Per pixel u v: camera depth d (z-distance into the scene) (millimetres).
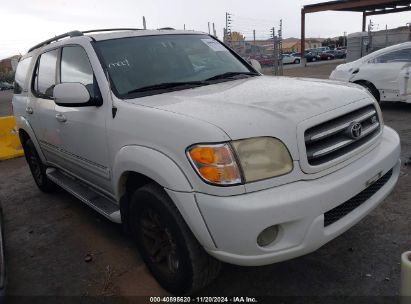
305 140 2406
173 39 3881
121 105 2965
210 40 4234
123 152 2803
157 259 2912
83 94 3057
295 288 2850
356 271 2982
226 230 2236
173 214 2514
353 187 2527
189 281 2615
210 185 2258
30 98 4695
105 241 3824
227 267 3145
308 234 2314
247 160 2268
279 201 2223
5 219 4598
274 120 2400
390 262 3057
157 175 2484
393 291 2732
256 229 2199
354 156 2697
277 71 16250
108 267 3344
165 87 3299
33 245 3881
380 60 8789
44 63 4414
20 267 3486
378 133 3057
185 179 2354
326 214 2457
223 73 3756
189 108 2619
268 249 2285
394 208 3922
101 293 2994
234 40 16438
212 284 2957
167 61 3574
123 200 3115
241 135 2287
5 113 15914
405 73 8203
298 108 2533
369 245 3307
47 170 4965
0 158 7625
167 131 2486
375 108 3092
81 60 3562
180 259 2600
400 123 7559
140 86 3252
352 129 2656
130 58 3438
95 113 3201
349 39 21281
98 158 3297
